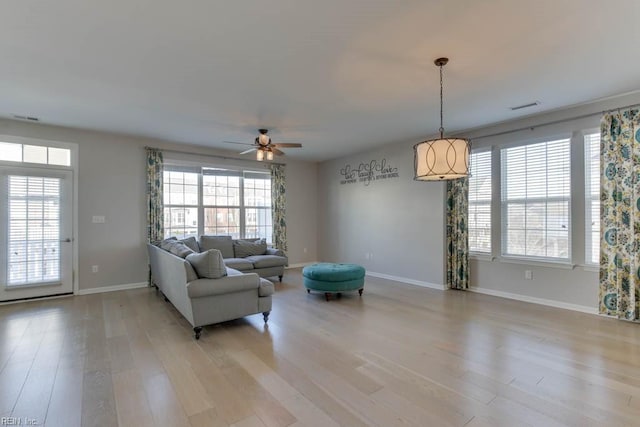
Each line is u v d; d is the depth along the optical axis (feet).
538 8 6.91
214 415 6.57
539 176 14.62
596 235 13.07
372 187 21.53
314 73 10.09
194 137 18.10
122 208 17.69
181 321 12.40
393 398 7.14
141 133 17.20
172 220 19.70
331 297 15.93
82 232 16.52
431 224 18.03
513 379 7.94
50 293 15.75
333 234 24.73
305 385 7.71
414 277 18.94
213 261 11.16
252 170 22.70
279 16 7.18
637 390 7.41
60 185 15.92
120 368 8.59
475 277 16.94
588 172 13.24
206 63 9.41
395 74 10.18
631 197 11.91
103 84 10.81
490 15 7.16
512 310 13.58
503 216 15.89
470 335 10.83
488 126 16.06
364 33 7.89
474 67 9.73
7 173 14.64
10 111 13.50
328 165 25.21
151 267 17.51
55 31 7.70
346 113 13.98
